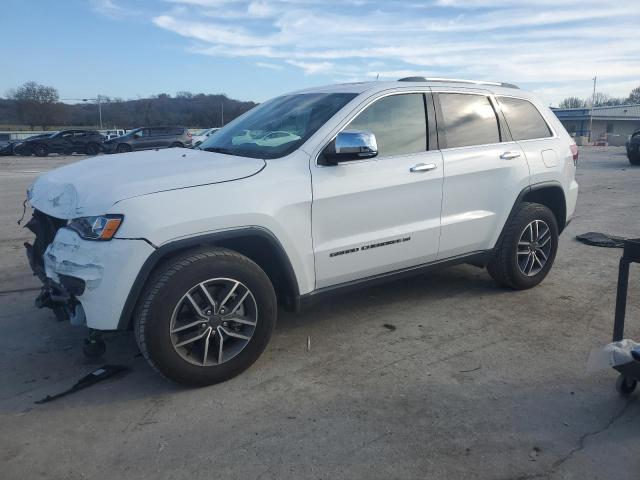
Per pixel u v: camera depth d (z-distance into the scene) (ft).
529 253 16.24
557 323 14.20
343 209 12.37
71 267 10.08
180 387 11.07
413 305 15.53
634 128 205.77
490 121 15.56
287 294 12.25
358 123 12.94
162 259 10.64
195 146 15.10
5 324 14.25
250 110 16.03
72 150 104.32
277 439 9.27
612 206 32.58
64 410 10.24
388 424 9.68
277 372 11.67
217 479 8.32
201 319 10.69
